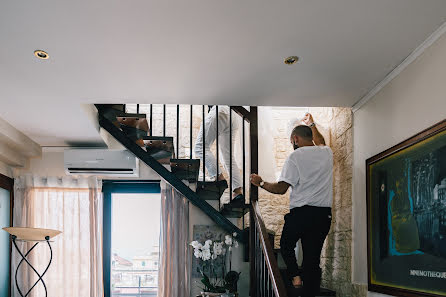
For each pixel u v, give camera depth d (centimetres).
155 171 550
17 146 550
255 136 508
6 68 378
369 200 416
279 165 591
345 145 489
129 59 362
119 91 433
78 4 282
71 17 297
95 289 562
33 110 475
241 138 569
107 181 603
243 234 547
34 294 559
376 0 276
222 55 354
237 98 454
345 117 491
